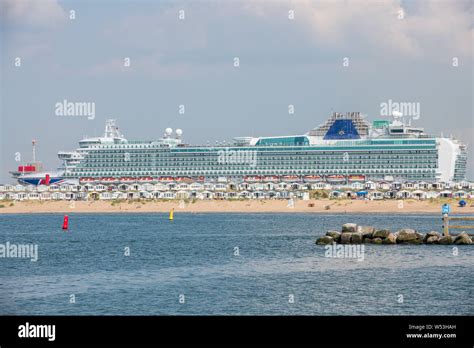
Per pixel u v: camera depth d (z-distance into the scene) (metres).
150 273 164.88
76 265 179.25
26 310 127.94
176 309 127.94
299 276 158.00
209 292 141.00
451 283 148.12
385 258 182.50
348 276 157.38
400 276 156.38
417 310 126.25
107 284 150.38
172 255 198.75
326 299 134.50
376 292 139.88
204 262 182.88
